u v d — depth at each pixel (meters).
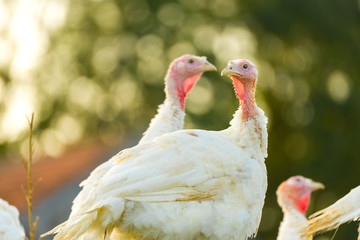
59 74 20.86
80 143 18.47
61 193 13.98
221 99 18.05
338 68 18.98
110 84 20.27
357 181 18.72
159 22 19.16
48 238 13.18
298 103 19.66
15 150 20.28
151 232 5.27
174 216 5.26
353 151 18.62
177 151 5.41
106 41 20.25
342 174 18.56
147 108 20.09
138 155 5.42
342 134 18.64
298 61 19.61
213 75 18.19
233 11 19.59
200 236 5.35
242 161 5.54
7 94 20.06
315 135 18.84
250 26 19.16
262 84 19.64
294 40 19.03
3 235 5.73
